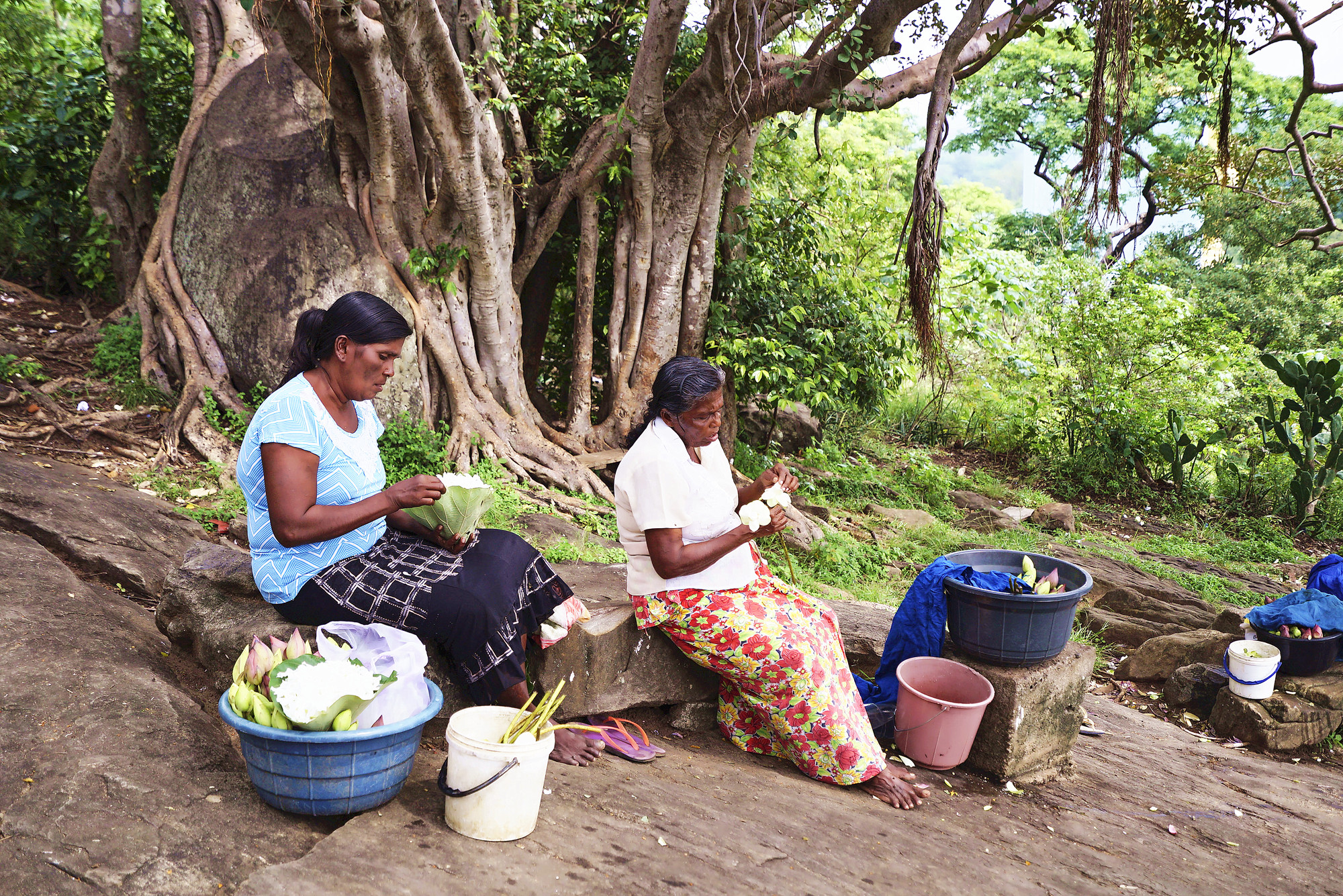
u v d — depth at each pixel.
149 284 7.68
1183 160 19.23
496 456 7.59
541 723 2.68
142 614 3.97
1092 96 5.69
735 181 9.00
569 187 8.28
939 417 13.33
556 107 8.59
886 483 10.48
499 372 7.96
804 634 3.49
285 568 3.00
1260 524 10.68
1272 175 15.84
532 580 3.19
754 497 3.58
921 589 4.25
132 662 3.29
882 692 4.31
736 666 3.48
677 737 3.84
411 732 2.63
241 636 3.32
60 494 5.07
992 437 12.84
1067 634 4.07
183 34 9.84
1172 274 20.95
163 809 2.46
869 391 9.97
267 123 7.74
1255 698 5.26
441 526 3.09
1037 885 3.11
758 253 9.21
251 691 2.54
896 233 10.56
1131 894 3.20
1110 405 11.93
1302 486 10.59
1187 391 12.23
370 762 2.53
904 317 9.25
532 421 8.23
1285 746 5.16
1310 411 10.48
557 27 8.36
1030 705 3.94
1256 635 5.58
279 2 6.33
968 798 3.75
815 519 8.34
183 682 3.39
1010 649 3.96
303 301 7.21
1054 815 3.77
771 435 10.86
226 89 8.02
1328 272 21.03
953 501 10.48
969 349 13.13
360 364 2.92
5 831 2.31
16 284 9.32
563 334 10.53
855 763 3.51
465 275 7.74
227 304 7.37
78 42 10.55
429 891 2.30
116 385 7.38
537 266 9.48
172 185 8.02
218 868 2.29
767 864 2.80
